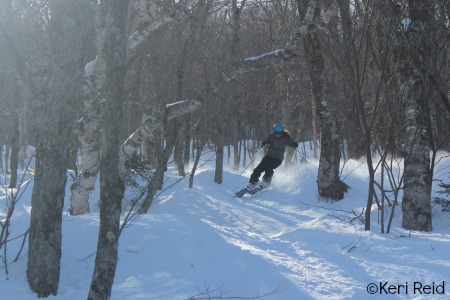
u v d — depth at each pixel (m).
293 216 11.39
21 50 5.14
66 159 5.02
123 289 5.08
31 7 5.38
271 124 25.66
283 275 5.52
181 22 10.28
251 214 11.66
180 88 11.20
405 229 8.55
